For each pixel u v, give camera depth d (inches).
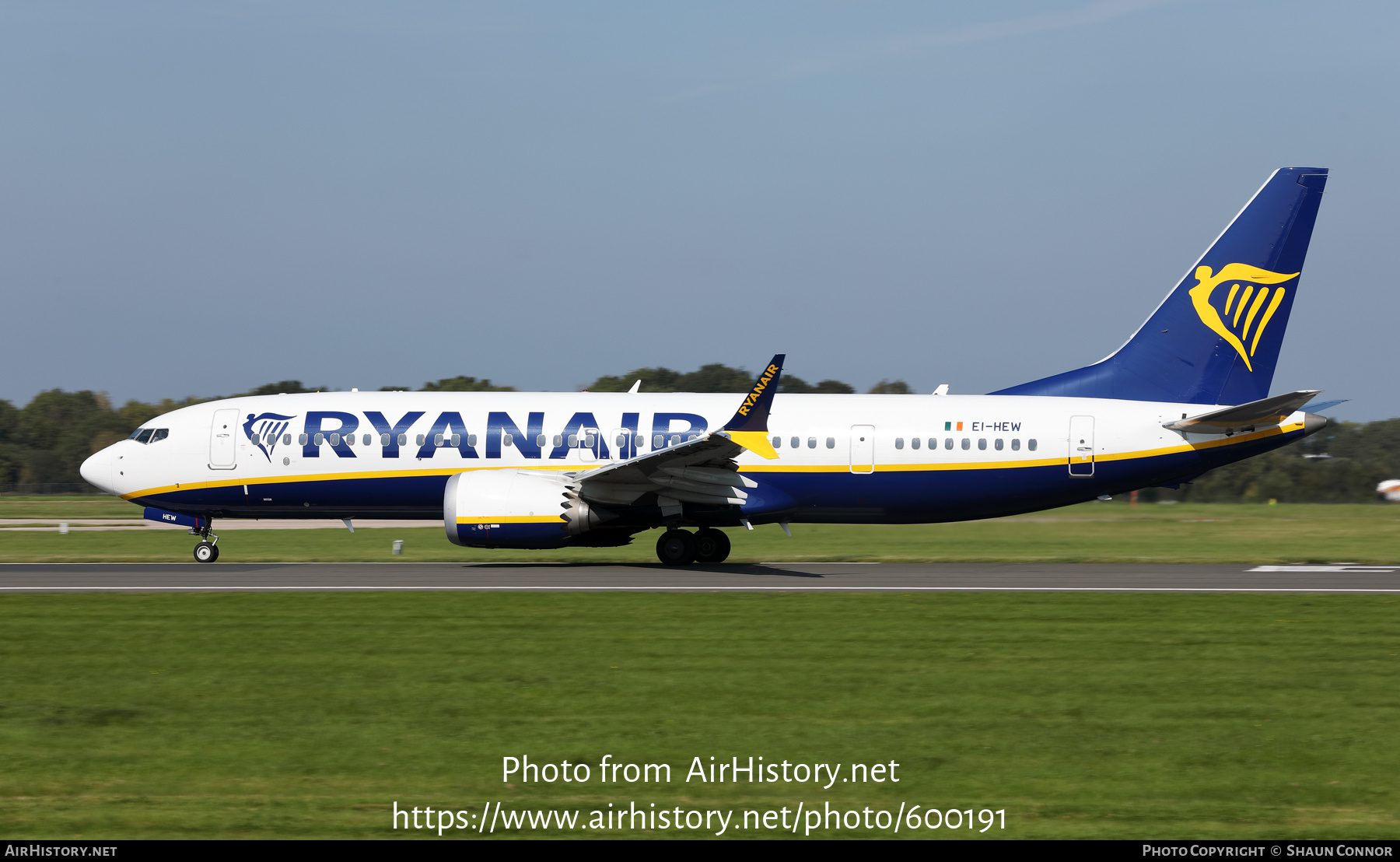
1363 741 1620.3
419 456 3892.7
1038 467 3902.6
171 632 2422.5
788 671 2048.5
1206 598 3043.8
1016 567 3937.0
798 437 3902.6
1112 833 1264.8
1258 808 1342.3
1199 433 3912.4
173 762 1485.0
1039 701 1835.6
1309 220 3944.4
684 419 3902.6
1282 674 2055.9
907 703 1818.4
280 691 1876.2
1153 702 1836.9
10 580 3400.6
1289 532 6466.5
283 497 3954.2
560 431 3887.8
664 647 2263.8
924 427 3914.9
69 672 2017.7
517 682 1943.9
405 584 3267.7
